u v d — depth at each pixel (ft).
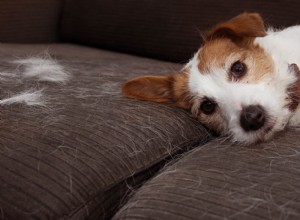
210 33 1.74
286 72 1.54
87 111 1.42
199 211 0.95
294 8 2.18
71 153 1.18
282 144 1.26
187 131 1.48
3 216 1.08
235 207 0.94
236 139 1.38
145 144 1.30
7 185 1.11
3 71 1.94
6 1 2.88
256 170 1.08
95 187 1.13
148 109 1.51
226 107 1.52
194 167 1.14
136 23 2.72
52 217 1.04
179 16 2.54
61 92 1.65
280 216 0.90
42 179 1.10
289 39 1.72
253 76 1.56
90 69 2.09
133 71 2.10
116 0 2.84
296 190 0.97
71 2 3.08
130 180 1.23
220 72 1.61
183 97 1.69
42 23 3.08
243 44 1.66
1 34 2.90
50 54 2.47
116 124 1.34
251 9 2.29
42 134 1.26
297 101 1.49
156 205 1.01
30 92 1.64
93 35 2.95
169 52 2.59
